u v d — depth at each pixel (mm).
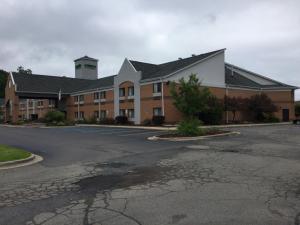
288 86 46344
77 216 5895
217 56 41219
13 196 7391
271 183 8062
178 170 9930
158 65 44781
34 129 34125
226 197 6871
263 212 5875
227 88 42344
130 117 42219
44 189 7984
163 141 18875
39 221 5703
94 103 50750
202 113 35094
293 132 24172
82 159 12688
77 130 30875
